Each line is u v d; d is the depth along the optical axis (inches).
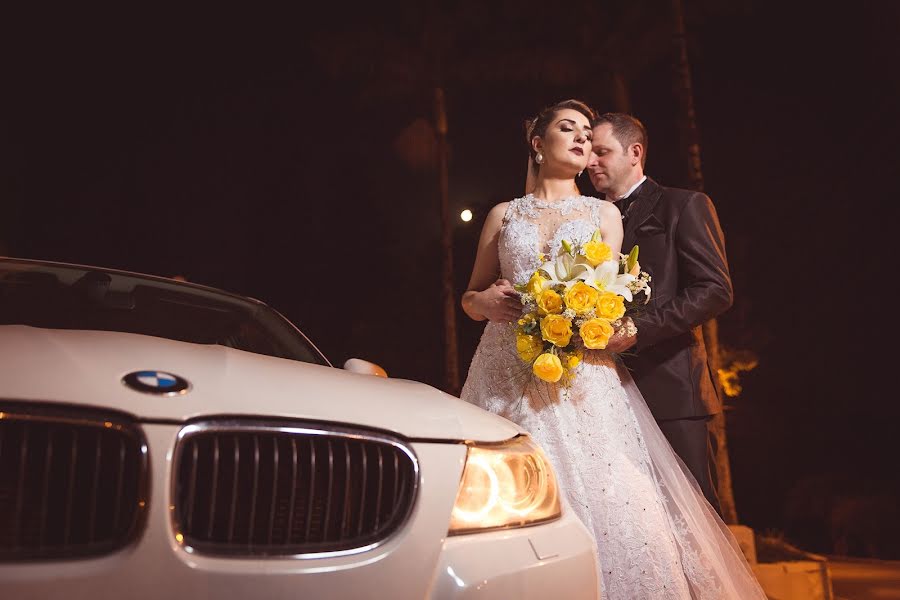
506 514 91.7
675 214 160.6
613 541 129.8
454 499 87.7
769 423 856.9
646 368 157.9
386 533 83.5
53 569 69.8
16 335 88.3
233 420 79.6
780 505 839.1
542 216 151.7
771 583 286.7
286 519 80.2
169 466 74.6
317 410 84.5
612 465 134.9
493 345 150.0
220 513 78.0
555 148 154.6
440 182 763.4
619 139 167.9
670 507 141.5
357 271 943.0
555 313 135.0
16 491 72.1
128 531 72.7
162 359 86.7
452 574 84.3
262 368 93.2
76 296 131.0
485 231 160.7
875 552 702.5
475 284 162.6
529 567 88.9
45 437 73.7
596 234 140.7
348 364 131.0
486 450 93.3
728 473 399.5
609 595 127.7
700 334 164.9
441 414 94.9
